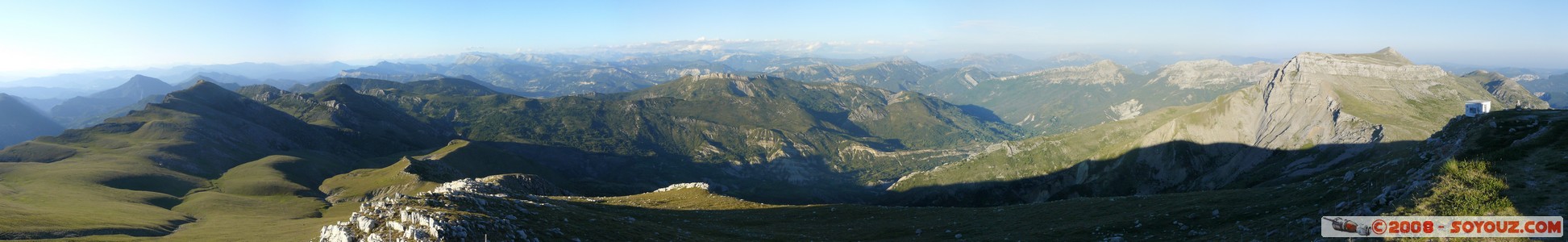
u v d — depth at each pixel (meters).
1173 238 62.81
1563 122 59.16
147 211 170.25
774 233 87.25
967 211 104.19
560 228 64.06
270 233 115.56
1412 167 74.94
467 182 156.12
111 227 132.12
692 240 74.69
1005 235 77.88
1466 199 42.59
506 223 57.41
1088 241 68.19
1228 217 67.19
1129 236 67.38
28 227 117.81
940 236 82.31
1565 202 38.31
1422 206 44.19
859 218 103.50
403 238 49.62
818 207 115.00
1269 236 52.25
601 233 66.69
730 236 83.12
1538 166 48.06
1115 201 94.62
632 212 100.38
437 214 54.00
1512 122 74.38
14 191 190.50
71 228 123.75
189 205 199.00
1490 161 53.03
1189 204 79.38
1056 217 87.81
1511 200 41.28
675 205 122.12
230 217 174.38
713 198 128.25
